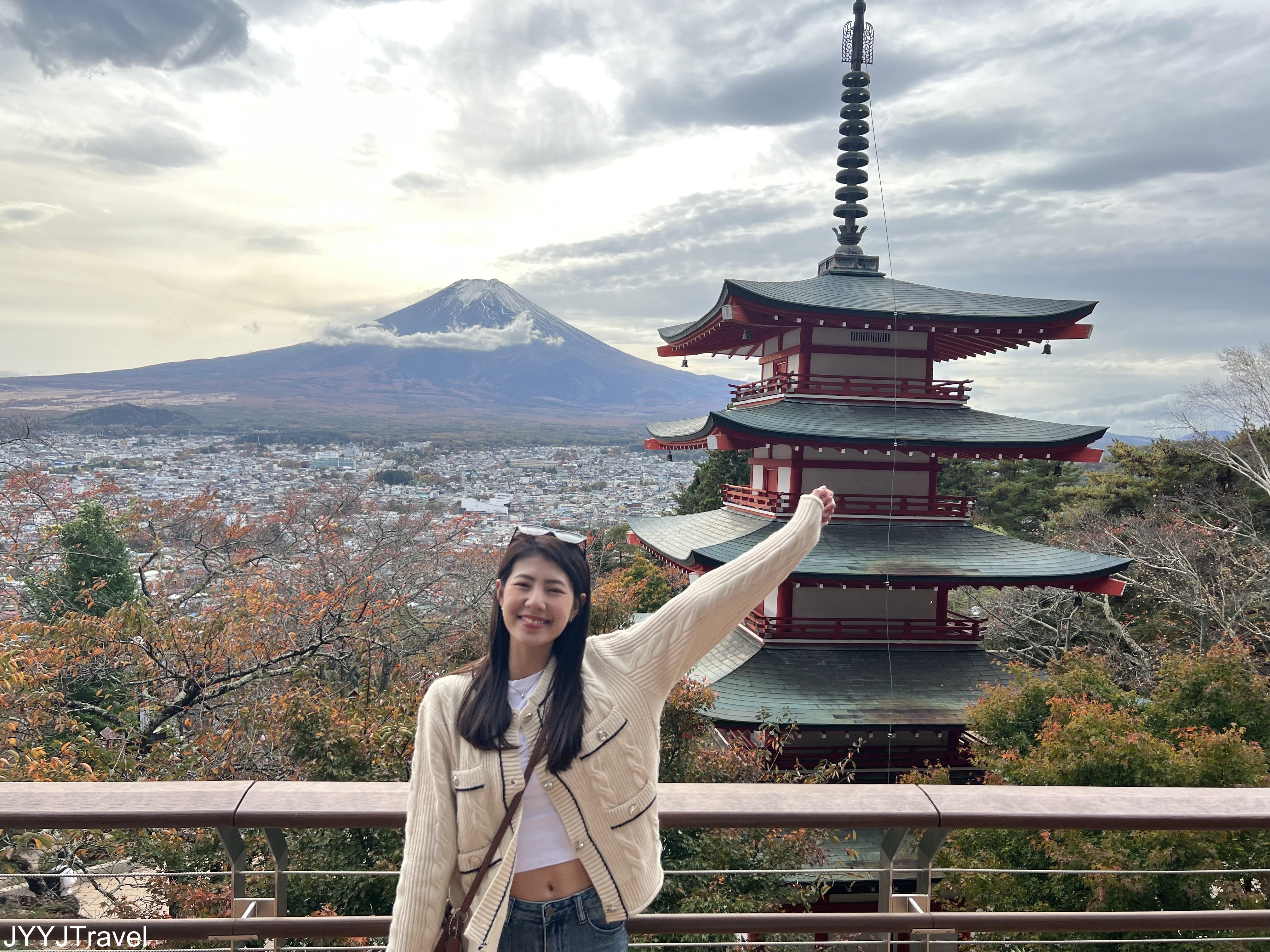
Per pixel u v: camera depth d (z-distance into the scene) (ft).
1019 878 33.35
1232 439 95.30
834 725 44.70
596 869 6.77
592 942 6.88
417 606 79.51
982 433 52.21
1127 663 78.38
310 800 8.47
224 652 51.44
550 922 6.79
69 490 77.10
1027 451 51.72
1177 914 9.33
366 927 8.68
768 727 45.91
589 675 7.13
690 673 52.08
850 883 38.58
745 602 7.30
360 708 37.68
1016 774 38.75
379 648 63.82
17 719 43.16
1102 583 49.37
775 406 54.60
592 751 6.73
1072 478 128.77
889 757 46.68
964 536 53.83
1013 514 128.88
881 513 54.13
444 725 6.97
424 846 6.57
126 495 78.43
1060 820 8.68
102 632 49.24
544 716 6.81
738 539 51.62
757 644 52.60
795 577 47.91
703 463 122.72
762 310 52.24
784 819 8.50
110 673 54.60
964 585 48.60
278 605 57.16
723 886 30.60
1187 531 84.79
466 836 6.66
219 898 24.25
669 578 102.78
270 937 8.68
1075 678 46.01
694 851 30.19
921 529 54.24
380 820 8.32
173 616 59.98
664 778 39.29
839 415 53.83
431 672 57.62
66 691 52.95
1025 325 52.85
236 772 38.58
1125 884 29.94
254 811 8.26
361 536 78.28
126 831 28.14
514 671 7.23
